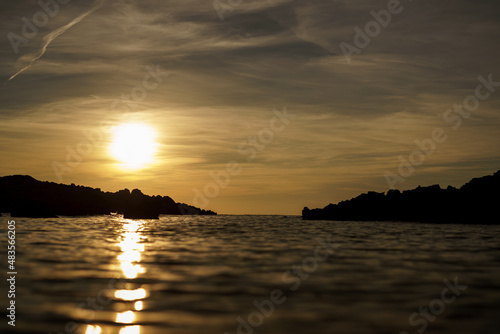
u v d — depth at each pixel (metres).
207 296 18.16
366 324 14.59
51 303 16.94
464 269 24.66
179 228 66.44
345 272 23.62
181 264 26.25
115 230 58.34
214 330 14.05
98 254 30.58
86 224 73.44
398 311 16.05
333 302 17.25
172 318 15.20
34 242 38.47
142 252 32.09
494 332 13.90
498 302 17.30
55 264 25.78
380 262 27.36
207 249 34.66
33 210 96.06
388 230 60.44
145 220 103.94
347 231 58.50
